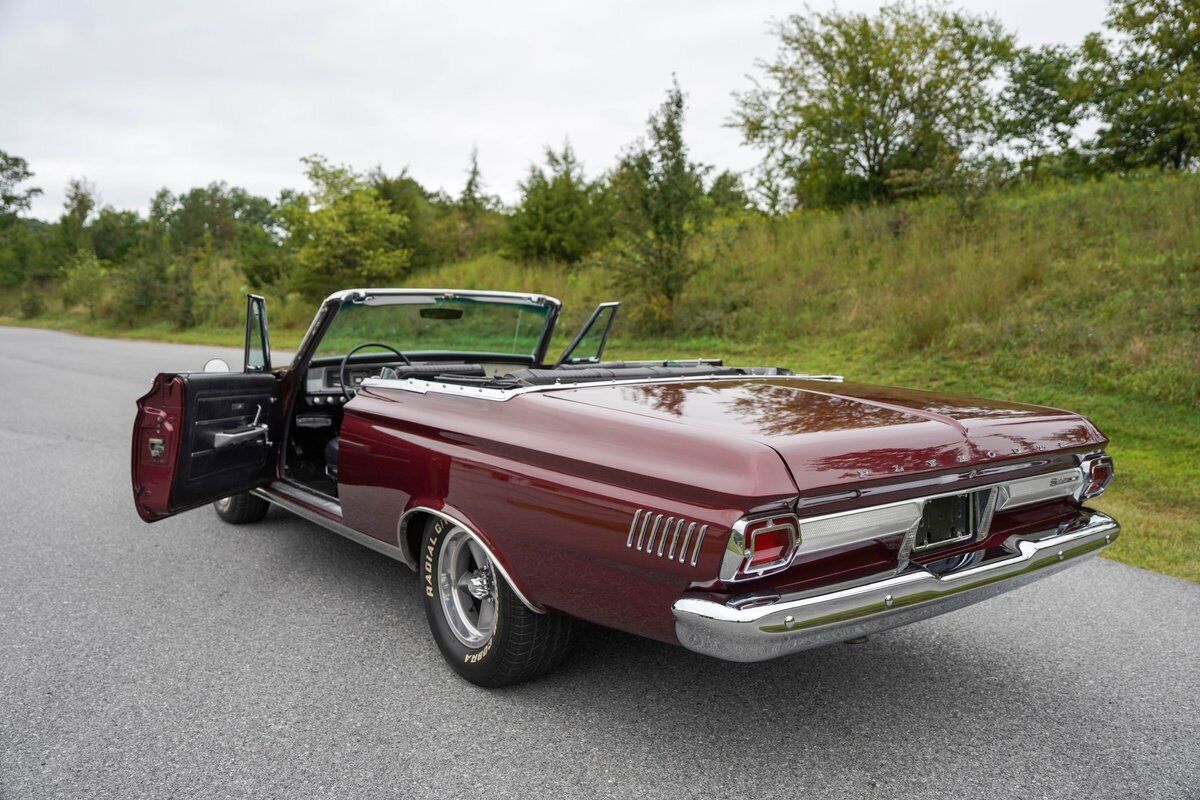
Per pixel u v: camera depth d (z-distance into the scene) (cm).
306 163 2605
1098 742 278
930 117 1722
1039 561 274
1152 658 347
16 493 609
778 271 1543
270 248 3111
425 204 2908
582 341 497
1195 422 739
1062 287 1094
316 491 419
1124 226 1219
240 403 420
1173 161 1565
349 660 334
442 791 243
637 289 1545
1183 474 639
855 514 232
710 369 371
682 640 230
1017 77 1848
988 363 973
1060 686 320
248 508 520
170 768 254
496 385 310
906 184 1717
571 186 2242
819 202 1864
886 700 307
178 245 6275
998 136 1788
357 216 2573
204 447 396
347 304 416
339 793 242
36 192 8425
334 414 485
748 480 214
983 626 384
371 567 450
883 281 1351
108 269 4847
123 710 292
